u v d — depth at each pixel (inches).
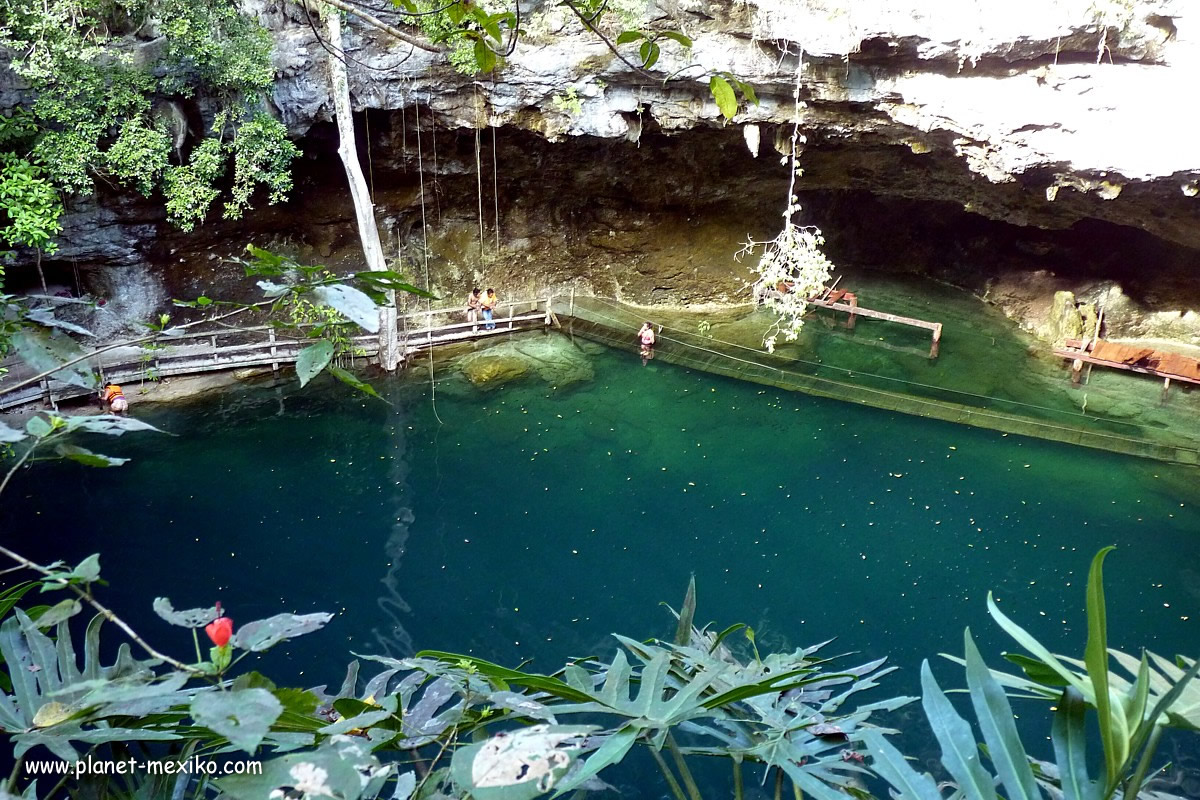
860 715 115.3
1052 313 808.9
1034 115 541.3
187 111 645.9
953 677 445.1
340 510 578.2
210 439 642.2
